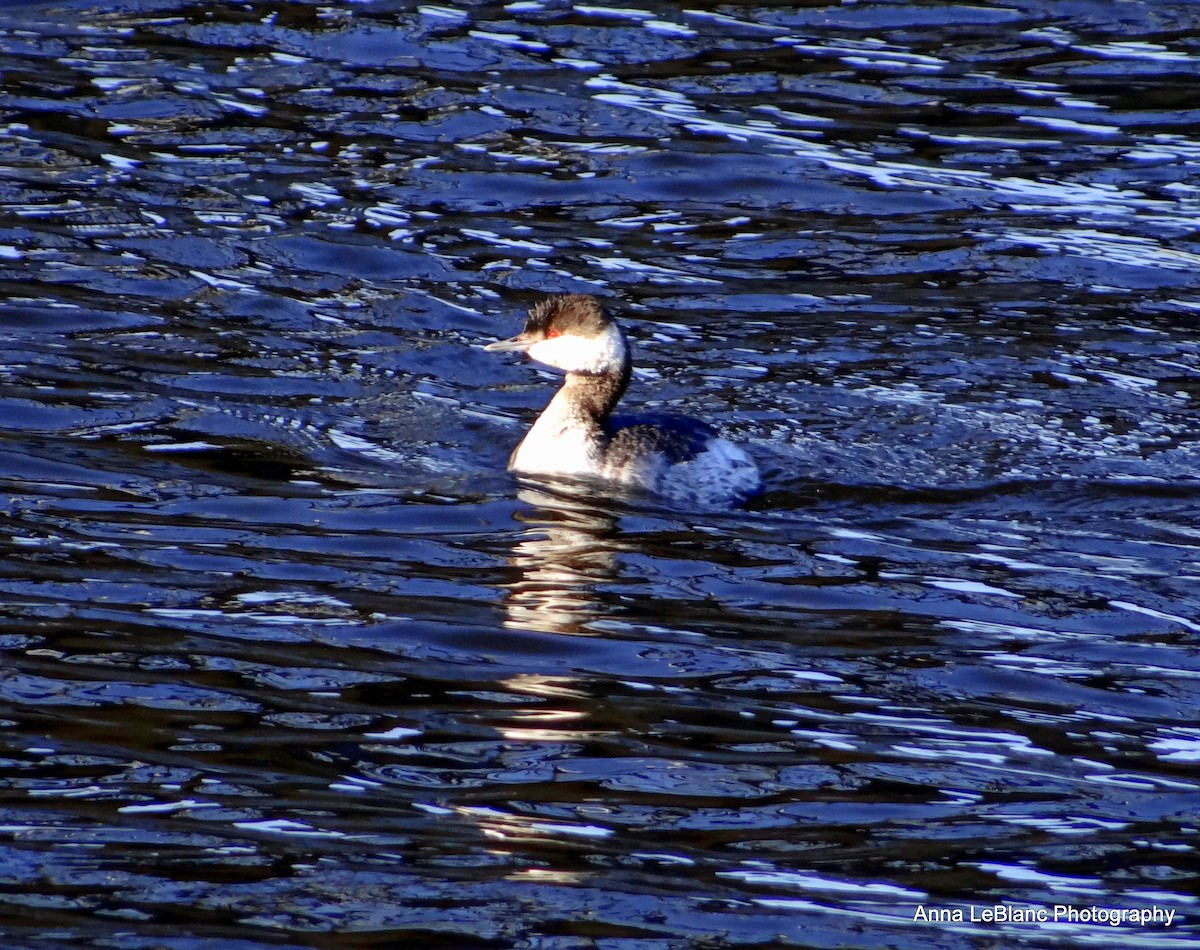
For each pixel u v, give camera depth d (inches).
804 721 366.6
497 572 443.2
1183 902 298.7
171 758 335.9
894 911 293.0
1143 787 343.0
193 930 277.6
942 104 878.4
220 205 735.7
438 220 735.1
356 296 663.8
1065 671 397.4
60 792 320.5
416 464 526.9
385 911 285.9
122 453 516.1
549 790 331.3
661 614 420.8
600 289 678.5
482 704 366.6
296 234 711.7
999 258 716.7
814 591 440.8
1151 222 753.0
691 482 509.7
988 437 559.8
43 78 856.9
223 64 891.4
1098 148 829.8
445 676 379.6
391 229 723.4
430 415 568.7
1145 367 619.2
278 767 335.0
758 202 768.9
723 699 374.9
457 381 600.4
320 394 578.9
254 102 847.1
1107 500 515.2
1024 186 788.6
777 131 839.7
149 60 889.5
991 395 593.6
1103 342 639.8
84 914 280.4
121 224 711.1
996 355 626.8
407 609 415.2
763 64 921.5
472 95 865.5
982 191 783.1
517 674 382.6
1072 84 905.5
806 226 746.2
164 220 717.9
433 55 913.5
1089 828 325.4
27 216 711.1
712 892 296.8
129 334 616.4
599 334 523.2
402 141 813.9
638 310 659.4
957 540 482.6
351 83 874.8
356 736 349.4
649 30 964.0
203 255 689.0
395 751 343.6
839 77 907.4
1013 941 285.0
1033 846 316.5
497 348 532.7
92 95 842.2
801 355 625.0
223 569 434.6
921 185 788.0
